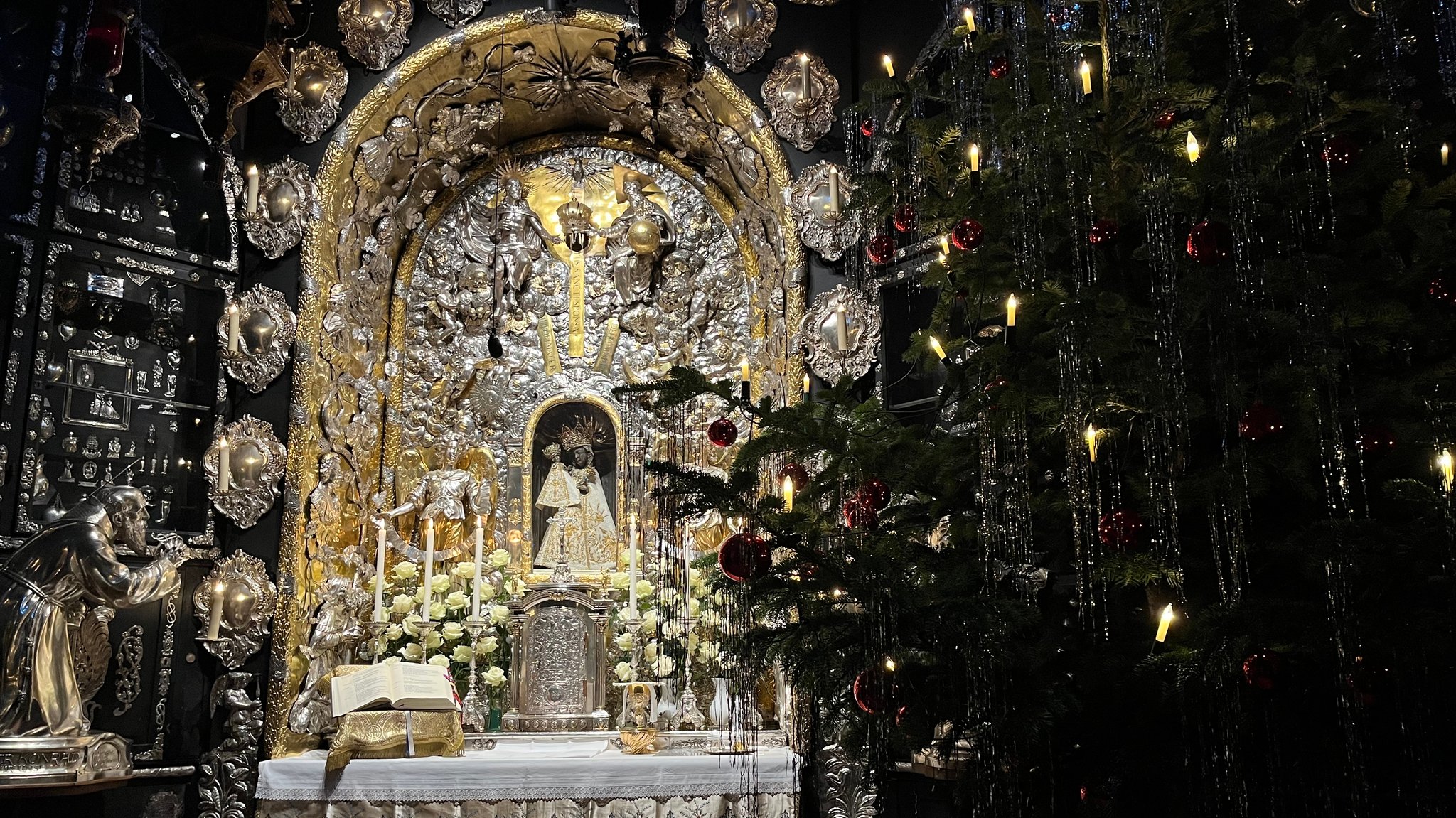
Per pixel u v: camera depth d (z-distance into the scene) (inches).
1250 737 135.6
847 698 155.6
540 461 318.3
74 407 243.9
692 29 309.7
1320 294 129.2
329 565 280.8
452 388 320.5
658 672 275.3
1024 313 158.4
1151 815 140.3
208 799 247.4
